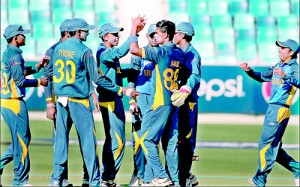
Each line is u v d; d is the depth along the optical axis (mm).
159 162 31547
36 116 65438
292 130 61656
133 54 30672
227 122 66125
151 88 31984
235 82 67188
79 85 30781
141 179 33969
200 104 67062
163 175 31500
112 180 33188
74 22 30938
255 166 43219
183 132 33250
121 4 82812
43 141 52156
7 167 40719
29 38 79000
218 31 80438
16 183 32625
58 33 80625
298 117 66688
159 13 82438
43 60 32656
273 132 33000
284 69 33125
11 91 32125
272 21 82062
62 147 31375
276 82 32969
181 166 33438
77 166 42031
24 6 82438
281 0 84188
